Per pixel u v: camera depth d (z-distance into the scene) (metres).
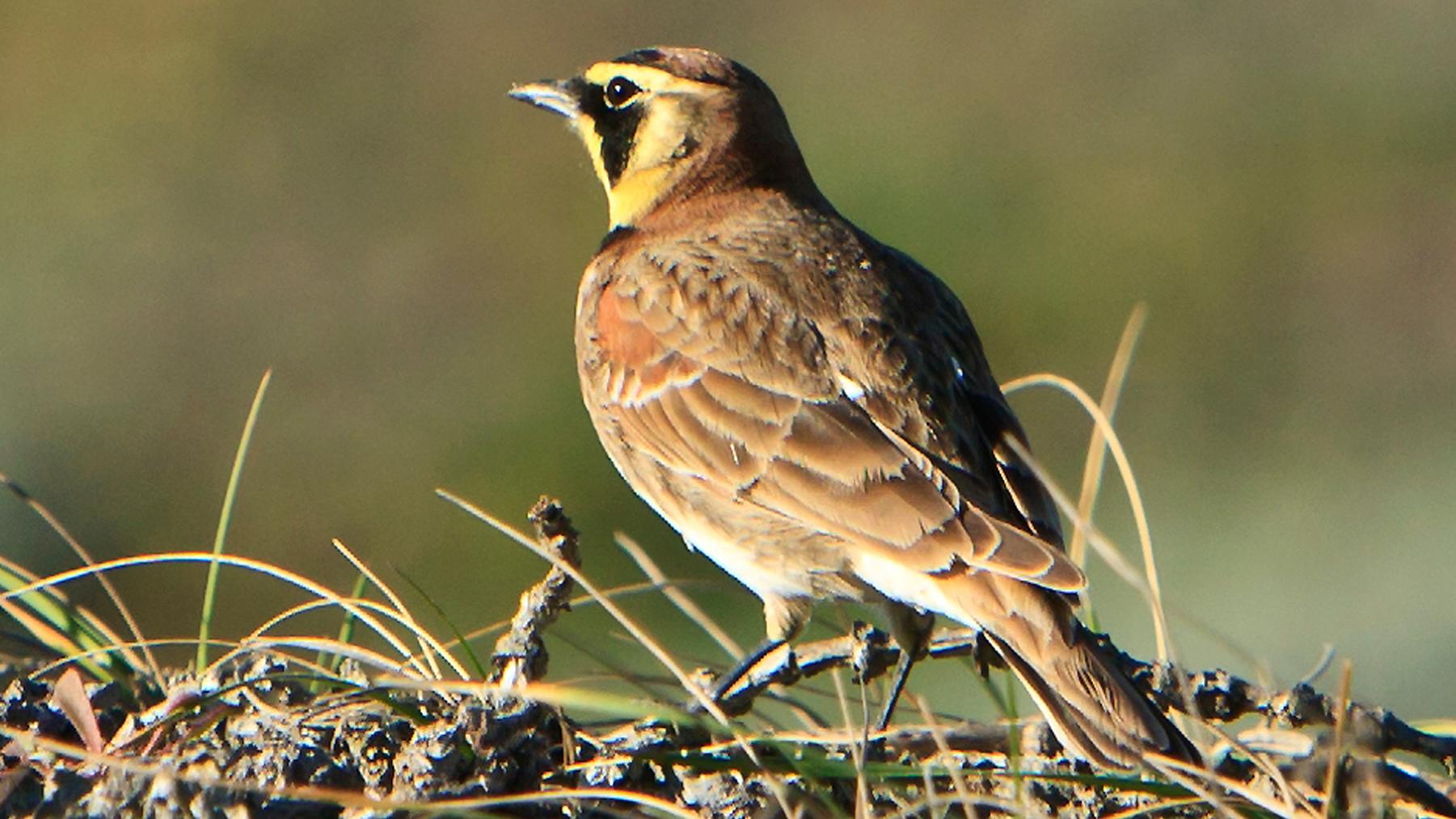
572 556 7.47
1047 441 19.27
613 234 9.66
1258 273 22.12
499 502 17.84
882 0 27.22
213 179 23.48
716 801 6.93
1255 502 17.30
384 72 25.38
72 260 21.92
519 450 18.41
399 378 20.16
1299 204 23.06
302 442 19.00
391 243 22.58
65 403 19.69
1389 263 22.16
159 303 21.33
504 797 6.59
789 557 8.08
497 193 23.36
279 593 16.17
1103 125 24.53
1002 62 25.67
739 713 8.11
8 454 18.75
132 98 24.62
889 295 8.48
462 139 24.42
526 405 19.16
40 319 20.91
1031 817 6.60
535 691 6.71
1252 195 23.16
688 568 16.22
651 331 8.64
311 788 6.59
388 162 23.98
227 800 6.53
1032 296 21.78
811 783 6.84
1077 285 21.94
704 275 8.66
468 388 19.80
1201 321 21.31
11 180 23.20
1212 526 16.73
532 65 25.75
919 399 8.02
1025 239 22.61
